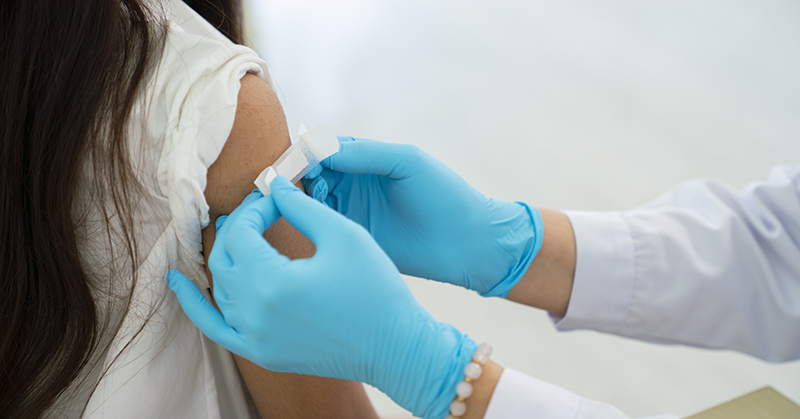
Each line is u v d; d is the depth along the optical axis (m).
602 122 2.96
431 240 0.78
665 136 2.84
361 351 0.54
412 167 0.73
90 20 0.49
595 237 0.79
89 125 0.50
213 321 0.55
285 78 3.42
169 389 0.60
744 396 0.66
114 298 0.58
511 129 2.93
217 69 0.55
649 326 0.80
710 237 0.78
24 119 0.49
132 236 0.54
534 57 3.56
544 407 0.57
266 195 0.58
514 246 0.77
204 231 0.61
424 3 4.29
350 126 2.99
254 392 0.68
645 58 3.48
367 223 0.83
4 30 0.48
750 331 0.79
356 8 4.27
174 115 0.53
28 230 0.52
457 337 0.60
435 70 3.47
